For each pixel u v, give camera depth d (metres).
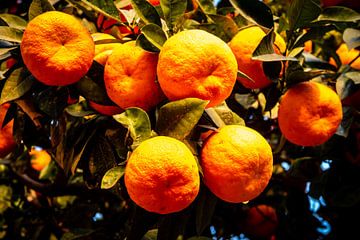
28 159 1.21
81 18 1.02
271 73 0.86
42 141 1.00
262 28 0.88
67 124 0.94
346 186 1.06
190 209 0.84
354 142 1.05
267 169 0.78
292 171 1.07
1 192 1.23
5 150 0.94
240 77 0.88
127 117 0.78
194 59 0.75
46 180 1.25
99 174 0.88
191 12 0.90
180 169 0.72
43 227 1.21
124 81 0.79
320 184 1.06
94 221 1.21
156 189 0.72
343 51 1.08
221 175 0.76
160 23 0.83
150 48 0.79
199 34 0.76
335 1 1.09
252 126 0.99
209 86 0.75
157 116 0.80
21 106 0.89
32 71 0.79
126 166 0.74
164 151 0.72
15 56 0.87
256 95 0.97
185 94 0.76
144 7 0.83
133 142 0.77
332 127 0.87
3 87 0.85
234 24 0.88
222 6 1.07
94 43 0.83
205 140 0.78
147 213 0.82
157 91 0.80
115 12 0.87
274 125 1.06
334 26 0.93
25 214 1.23
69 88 0.86
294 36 0.93
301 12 0.89
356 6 1.09
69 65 0.79
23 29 0.90
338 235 1.16
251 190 0.76
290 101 0.86
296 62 0.88
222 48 0.76
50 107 0.87
